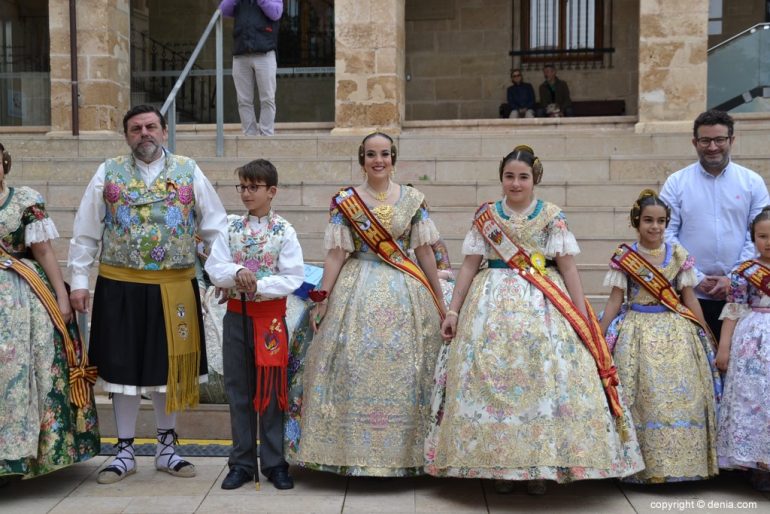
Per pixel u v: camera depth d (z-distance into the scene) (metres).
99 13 9.54
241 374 4.33
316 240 6.48
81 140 8.57
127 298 4.33
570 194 7.02
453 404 4.01
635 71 11.86
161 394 4.50
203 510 3.96
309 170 7.63
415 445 4.20
